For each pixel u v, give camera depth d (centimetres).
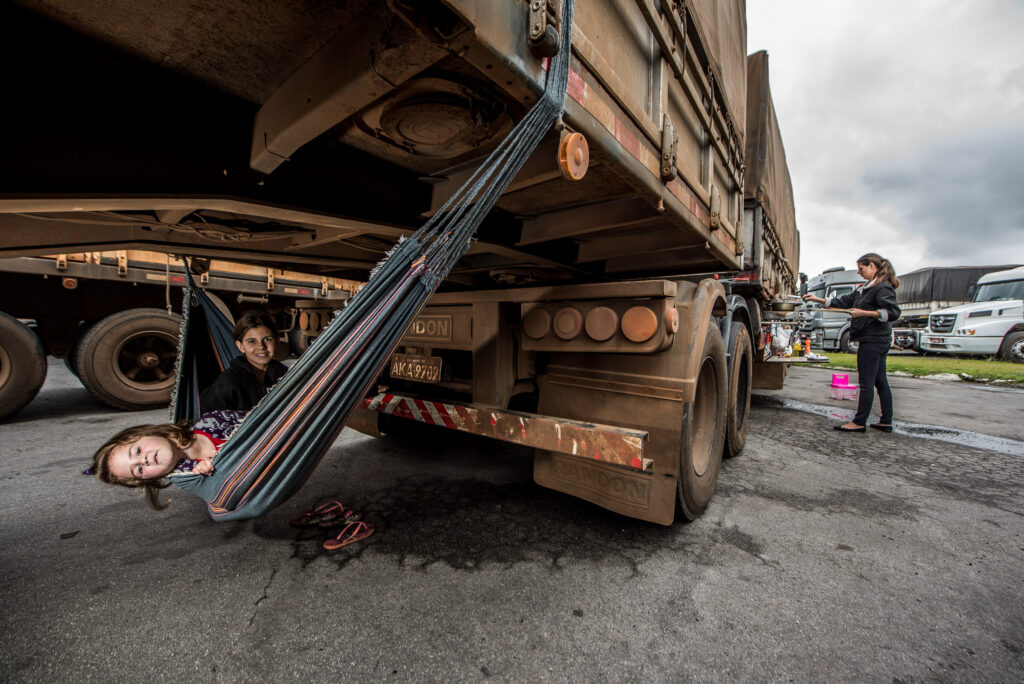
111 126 122
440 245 121
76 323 462
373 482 289
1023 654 146
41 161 112
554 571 191
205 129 138
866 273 434
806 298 543
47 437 373
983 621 163
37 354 415
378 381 292
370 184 180
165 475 154
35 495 261
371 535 220
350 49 100
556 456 226
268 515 241
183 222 208
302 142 128
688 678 135
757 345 516
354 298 114
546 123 109
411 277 117
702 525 235
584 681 134
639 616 163
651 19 166
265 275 567
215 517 142
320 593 174
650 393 201
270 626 156
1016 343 1098
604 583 182
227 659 141
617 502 208
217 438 171
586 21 130
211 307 265
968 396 672
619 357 208
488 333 228
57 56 109
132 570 188
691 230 238
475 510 249
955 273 1761
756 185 488
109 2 93
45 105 112
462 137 135
